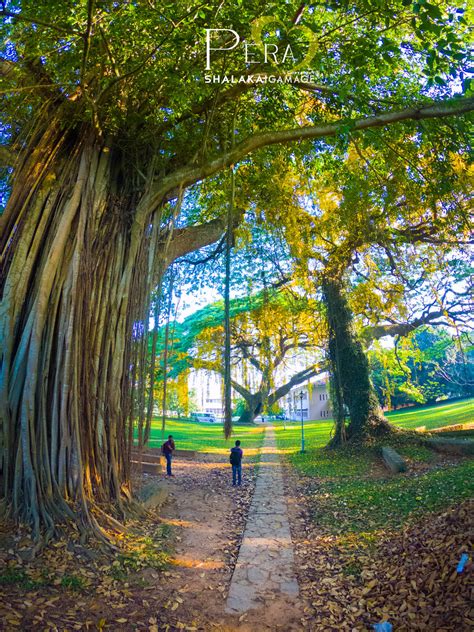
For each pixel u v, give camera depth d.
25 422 5.36
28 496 5.15
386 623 3.72
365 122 6.99
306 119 10.40
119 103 6.96
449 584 3.89
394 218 11.17
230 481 11.85
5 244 6.29
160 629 3.80
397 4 6.41
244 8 6.01
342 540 6.13
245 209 10.98
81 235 6.22
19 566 4.27
